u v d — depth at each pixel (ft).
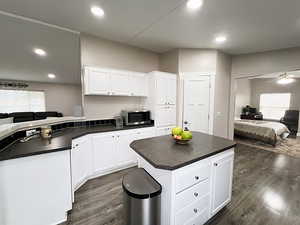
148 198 3.87
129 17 7.22
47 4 6.23
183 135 5.60
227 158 5.68
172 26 8.09
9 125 6.31
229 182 5.94
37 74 8.43
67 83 9.11
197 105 11.60
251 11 6.61
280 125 16.53
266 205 6.24
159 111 10.75
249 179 8.46
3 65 7.62
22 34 7.66
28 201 4.81
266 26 7.97
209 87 11.43
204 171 4.74
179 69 11.46
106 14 6.98
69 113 9.30
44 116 8.57
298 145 15.35
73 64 9.13
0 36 7.33
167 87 11.07
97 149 8.26
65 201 5.48
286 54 11.04
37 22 7.56
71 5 6.28
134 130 9.58
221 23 7.70
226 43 10.37
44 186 5.05
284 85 22.95
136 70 11.50
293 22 7.53
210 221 5.34
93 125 9.80
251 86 26.37
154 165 3.92
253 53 12.34
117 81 9.61
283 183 8.03
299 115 20.42
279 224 5.24
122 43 10.64
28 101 8.16
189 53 11.43
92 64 9.44
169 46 11.10
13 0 5.95
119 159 9.07
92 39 9.36
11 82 7.78
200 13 6.81
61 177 5.37
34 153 4.75
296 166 10.29
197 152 4.78
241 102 24.97
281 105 23.53
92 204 6.23
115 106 10.72
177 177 4.00
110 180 8.08
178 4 6.18
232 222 5.32
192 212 4.52
